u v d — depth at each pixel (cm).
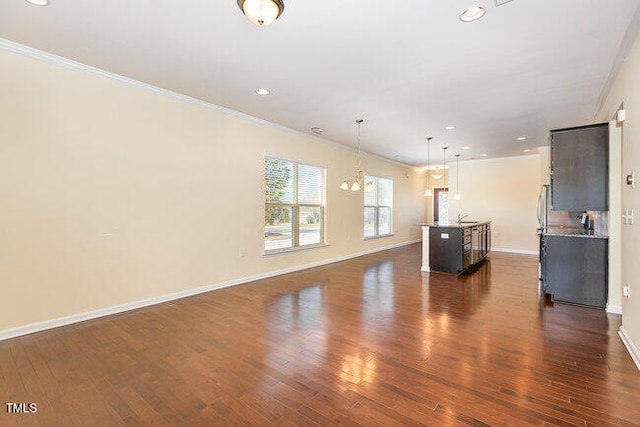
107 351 249
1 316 269
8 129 270
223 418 170
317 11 219
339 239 670
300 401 185
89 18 232
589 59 286
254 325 303
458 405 180
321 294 412
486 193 834
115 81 334
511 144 652
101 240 327
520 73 317
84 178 314
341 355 242
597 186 350
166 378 210
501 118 471
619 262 335
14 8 220
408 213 966
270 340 269
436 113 448
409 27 238
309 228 601
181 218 395
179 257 393
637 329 234
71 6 217
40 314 288
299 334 282
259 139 491
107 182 330
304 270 567
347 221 693
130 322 310
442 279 498
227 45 269
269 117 475
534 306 361
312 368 222
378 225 830
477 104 410
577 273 366
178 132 390
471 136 585
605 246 351
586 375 211
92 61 301
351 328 295
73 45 272
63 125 300
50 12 224
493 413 173
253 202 484
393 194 880
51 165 293
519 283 471
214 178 430
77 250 310
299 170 576
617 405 179
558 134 368
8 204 271
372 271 559
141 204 357
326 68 310
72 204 307
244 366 225
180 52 282
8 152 270
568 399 185
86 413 175
